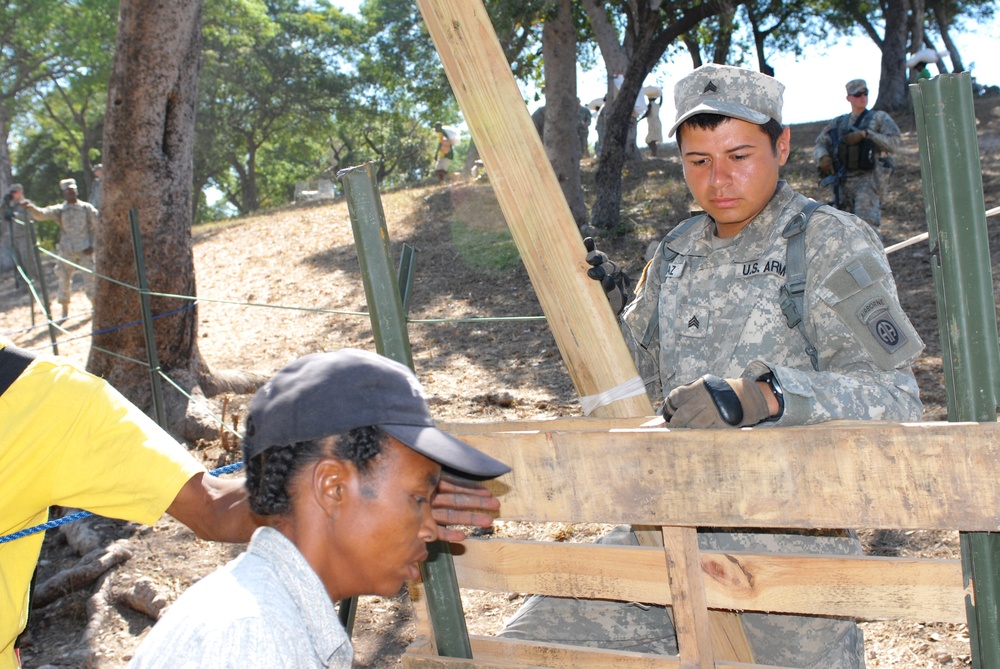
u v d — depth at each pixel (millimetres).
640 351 2355
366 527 1163
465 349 8734
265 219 18266
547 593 1916
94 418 1785
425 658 2012
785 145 2105
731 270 2080
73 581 4785
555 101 13367
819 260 1913
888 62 25000
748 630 2100
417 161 52156
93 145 40812
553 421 1901
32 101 37375
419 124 50500
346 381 1155
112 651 4227
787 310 1946
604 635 2172
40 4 27422
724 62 21625
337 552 1175
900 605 1654
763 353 1986
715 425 1576
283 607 1084
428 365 8336
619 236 12812
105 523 5398
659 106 20891
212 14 36031
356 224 2051
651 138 20922
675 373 2145
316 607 1132
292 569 1131
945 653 3260
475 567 1988
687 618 1706
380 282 2061
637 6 13008
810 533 2061
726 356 2031
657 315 2295
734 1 13609
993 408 1449
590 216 14664
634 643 2168
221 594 1082
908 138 19281
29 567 1843
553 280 2000
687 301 2154
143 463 1782
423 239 13773
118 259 7117
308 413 1133
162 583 4688
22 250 17141
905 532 4172
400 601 4273
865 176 9555
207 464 6195
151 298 7176
